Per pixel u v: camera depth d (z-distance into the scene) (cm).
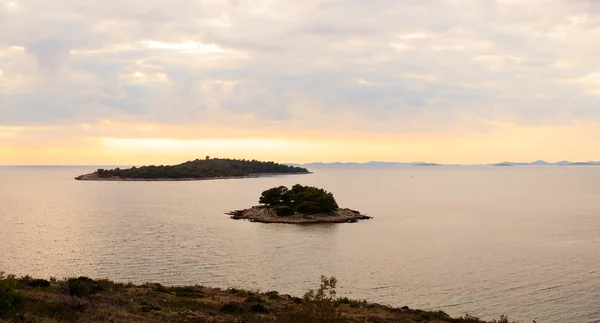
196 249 9519
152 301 4059
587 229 12494
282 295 5400
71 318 2964
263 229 12862
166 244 10075
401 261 8381
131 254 8881
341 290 6425
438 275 7300
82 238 10794
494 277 7150
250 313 3991
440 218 15538
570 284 6744
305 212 15788
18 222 13850
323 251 9412
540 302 5922
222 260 8419
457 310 5597
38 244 9925
